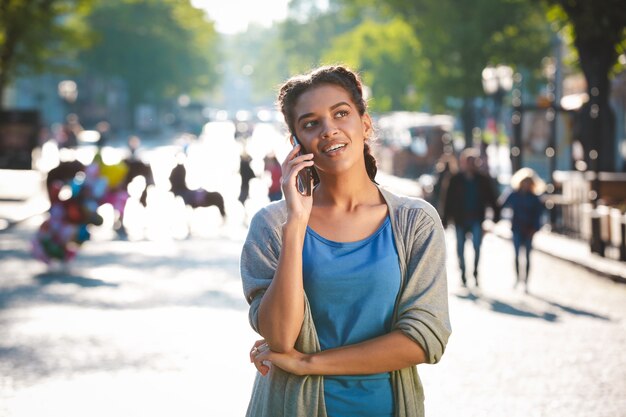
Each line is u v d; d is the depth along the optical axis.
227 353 12.02
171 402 9.77
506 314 15.16
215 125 171.75
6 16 49.19
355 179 3.99
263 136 128.75
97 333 13.28
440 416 9.30
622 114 46.28
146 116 138.00
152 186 31.42
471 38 47.03
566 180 27.27
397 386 3.95
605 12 28.66
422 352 3.89
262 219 4.05
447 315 3.98
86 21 129.00
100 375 10.91
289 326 3.79
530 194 17.98
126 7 133.38
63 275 19.14
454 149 56.06
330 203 4.01
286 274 3.78
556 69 38.09
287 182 3.83
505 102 52.47
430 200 27.62
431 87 51.59
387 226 3.97
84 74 136.88
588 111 30.14
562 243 25.12
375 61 76.62
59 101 130.25
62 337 13.01
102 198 19.94
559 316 14.93
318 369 3.85
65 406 9.66
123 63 133.88
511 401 9.83
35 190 40.50
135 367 11.28
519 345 12.62
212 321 14.23
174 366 11.32
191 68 152.38
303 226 3.83
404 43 68.62
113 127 144.00
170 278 18.94
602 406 9.62
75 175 19.89
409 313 3.91
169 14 138.25
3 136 51.69
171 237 27.17
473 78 48.56
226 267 20.77
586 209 23.80
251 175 35.53
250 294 4.00
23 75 51.62
